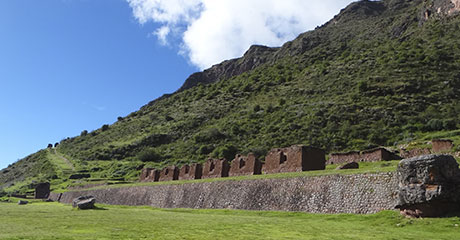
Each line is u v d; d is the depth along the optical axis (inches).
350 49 6638.8
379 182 832.9
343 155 1850.4
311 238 556.1
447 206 679.1
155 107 6633.9
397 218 728.3
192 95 6648.6
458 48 4436.5
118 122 6038.4
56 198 2429.9
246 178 1193.4
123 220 848.3
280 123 3575.3
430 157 695.1
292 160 1285.7
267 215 986.1
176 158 3462.1
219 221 818.2
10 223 771.4
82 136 5738.2
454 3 5580.7
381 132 2952.8
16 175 4266.7
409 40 5462.6
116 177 3122.5
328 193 925.8
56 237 554.6
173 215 1018.7
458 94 3467.0
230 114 4618.6
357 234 599.8
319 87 4544.8
